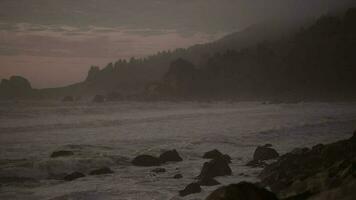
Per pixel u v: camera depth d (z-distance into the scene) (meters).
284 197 9.73
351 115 63.00
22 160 27.00
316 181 9.66
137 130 49.34
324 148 18.95
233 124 54.69
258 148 27.80
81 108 88.06
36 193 19.06
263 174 20.91
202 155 30.80
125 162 27.03
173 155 28.19
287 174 17.53
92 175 23.17
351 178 8.45
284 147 33.62
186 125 54.81
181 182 21.06
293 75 135.75
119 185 20.36
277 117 63.19
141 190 19.20
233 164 26.03
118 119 66.06
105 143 37.59
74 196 18.23
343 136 40.00
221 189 7.20
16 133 46.56
